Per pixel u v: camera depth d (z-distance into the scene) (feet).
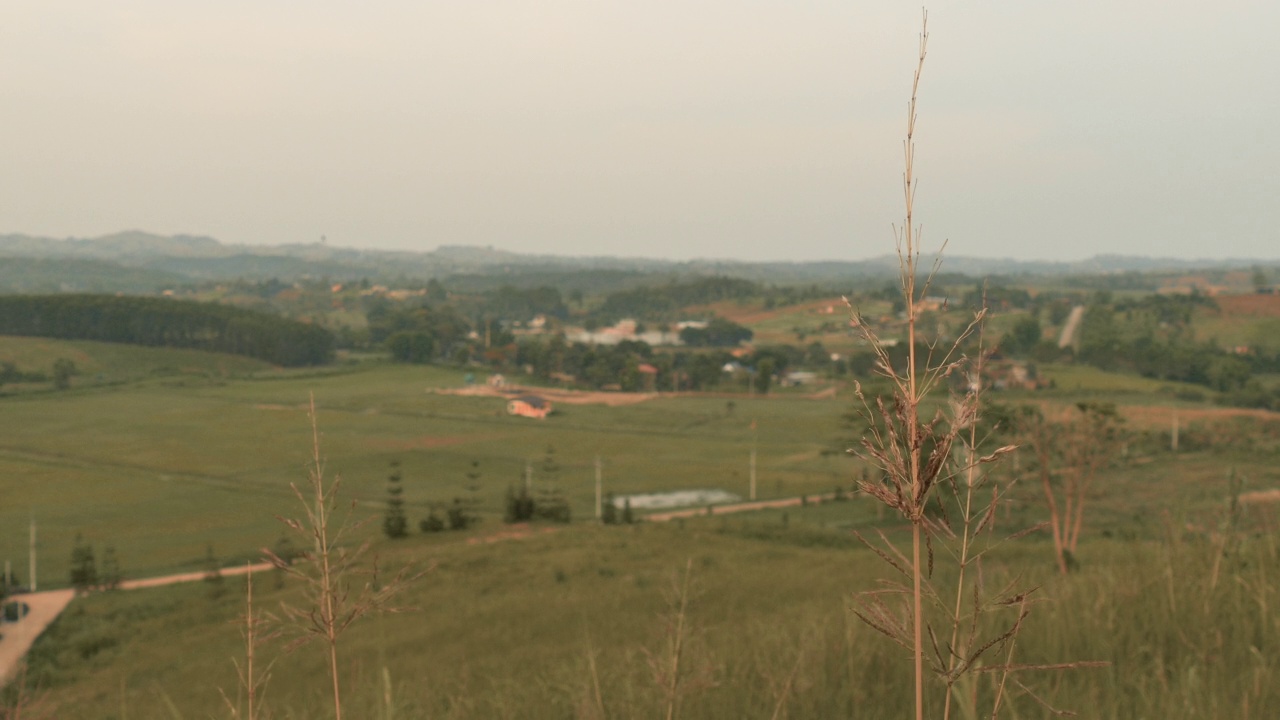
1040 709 10.84
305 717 13.42
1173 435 237.45
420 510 239.30
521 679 23.40
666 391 532.32
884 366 4.71
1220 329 553.23
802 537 149.69
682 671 11.68
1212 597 15.24
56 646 107.96
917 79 5.11
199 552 198.90
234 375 570.05
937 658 5.11
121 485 284.82
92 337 613.11
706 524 167.94
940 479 4.77
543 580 108.78
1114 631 14.56
